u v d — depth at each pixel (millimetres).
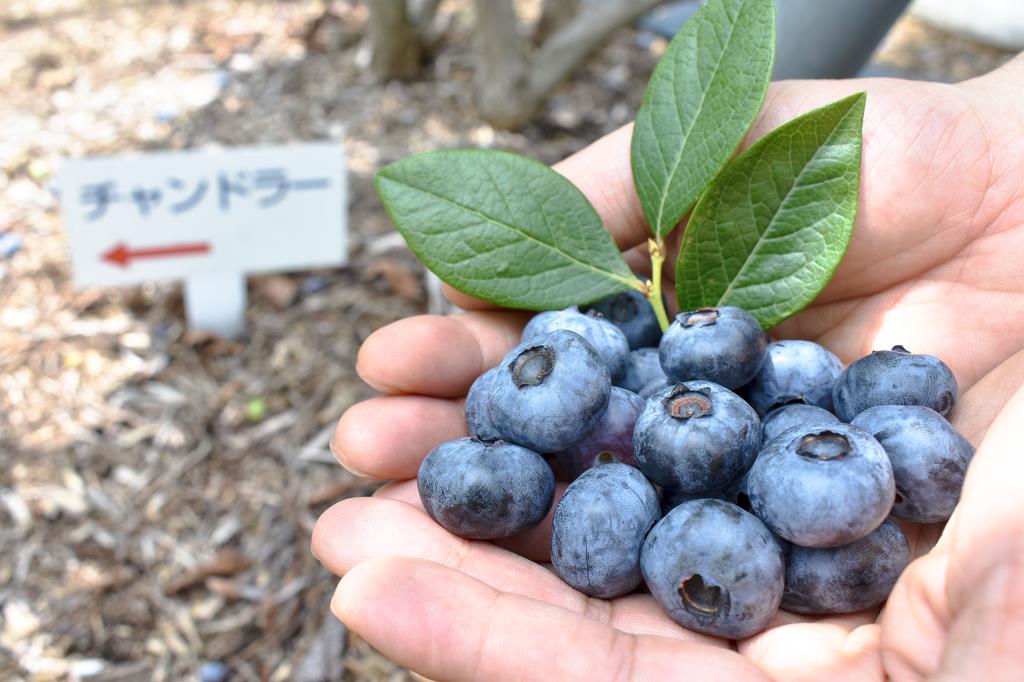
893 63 509
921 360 157
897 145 189
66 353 329
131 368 325
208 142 418
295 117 435
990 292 196
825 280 174
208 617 265
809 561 137
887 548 137
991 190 192
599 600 149
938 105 192
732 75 180
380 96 448
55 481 292
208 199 307
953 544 118
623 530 142
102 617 263
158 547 278
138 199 300
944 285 201
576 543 142
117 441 304
